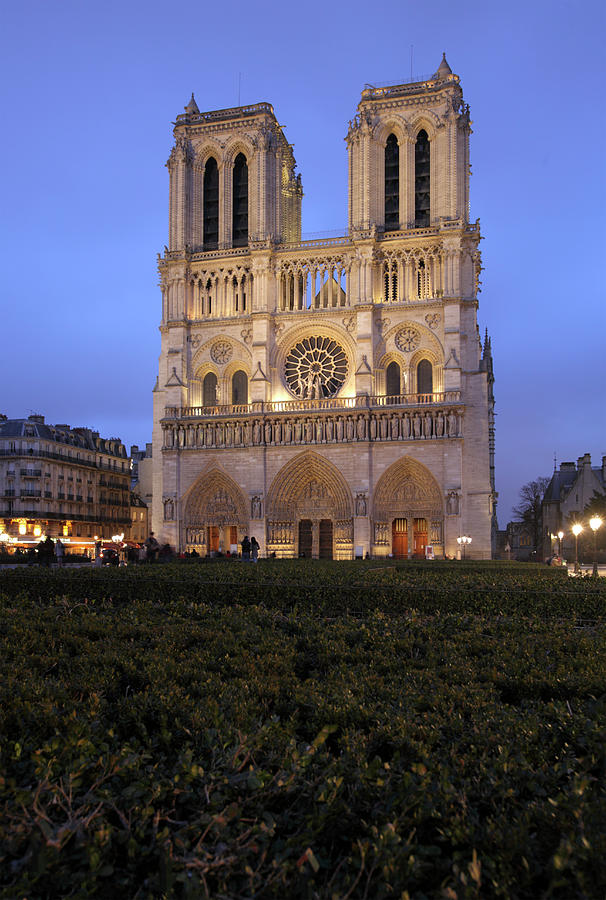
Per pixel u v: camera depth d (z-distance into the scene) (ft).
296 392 298.35
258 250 297.53
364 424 276.41
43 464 342.44
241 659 47.57
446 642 52.95
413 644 54.34
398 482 276.62
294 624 64.34
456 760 28.76
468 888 20.63
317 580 98.27
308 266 299.17
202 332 307.37
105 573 107.86
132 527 447.83
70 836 23.30
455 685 40.22
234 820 24.80
